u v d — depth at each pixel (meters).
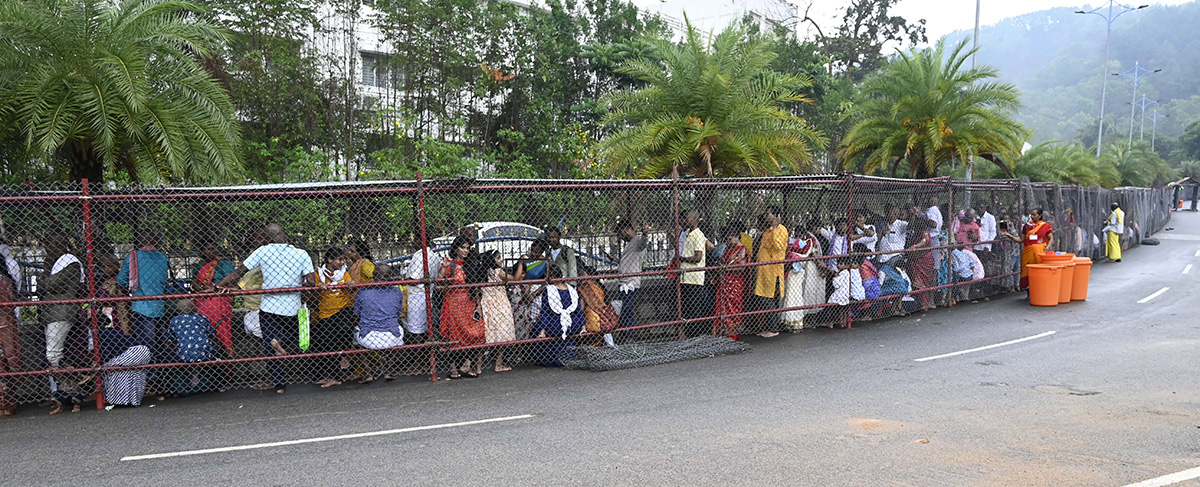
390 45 17.77
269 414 6.10
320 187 6.59
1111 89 112.56
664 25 22.83
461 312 7.15
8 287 6.11
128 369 6.25
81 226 6.57
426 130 18.28
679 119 13.46
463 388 6.90
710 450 4.98
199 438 5.46
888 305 10.56
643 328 8.52
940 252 11.38
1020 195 13.52
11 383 6.18
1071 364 7.48
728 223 9.02
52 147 8.75
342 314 7.04
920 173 18.33
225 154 10.20
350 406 6.32
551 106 19.89
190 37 9.89
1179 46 139.88
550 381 7.12
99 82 9.12
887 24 41.34
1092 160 29.84
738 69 13.60
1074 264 11.91
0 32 8.59
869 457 4.79
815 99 26.17
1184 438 5.06
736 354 8.27
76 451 5.20
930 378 7.00
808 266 9.54
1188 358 7.61
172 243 6.93
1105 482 4.29
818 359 7.95
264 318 6.69
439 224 9.02
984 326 9.86
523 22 19.69
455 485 4.43
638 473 4.57
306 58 16.33
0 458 5.07
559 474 4.58
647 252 8.90
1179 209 60.56
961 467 4.57
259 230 6.80
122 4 9.48
